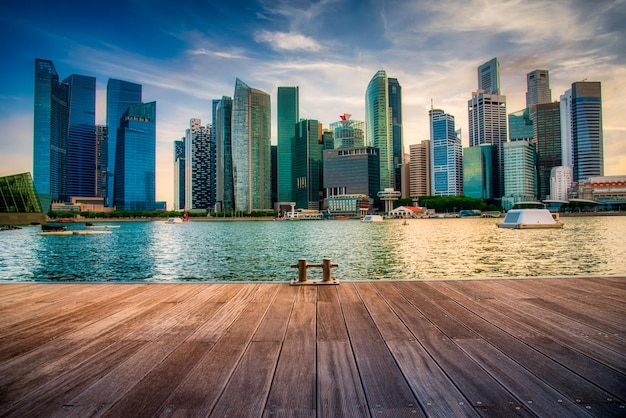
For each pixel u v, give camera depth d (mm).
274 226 173750
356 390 4305
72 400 4137
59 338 6254
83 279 29219
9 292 10023
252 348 5715
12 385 4508
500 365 4988
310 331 6527
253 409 3920
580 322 6941
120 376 4742
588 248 48594
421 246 54938
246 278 28891
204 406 3988
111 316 7629
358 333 6383
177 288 10406
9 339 6211
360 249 51938
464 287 10203
